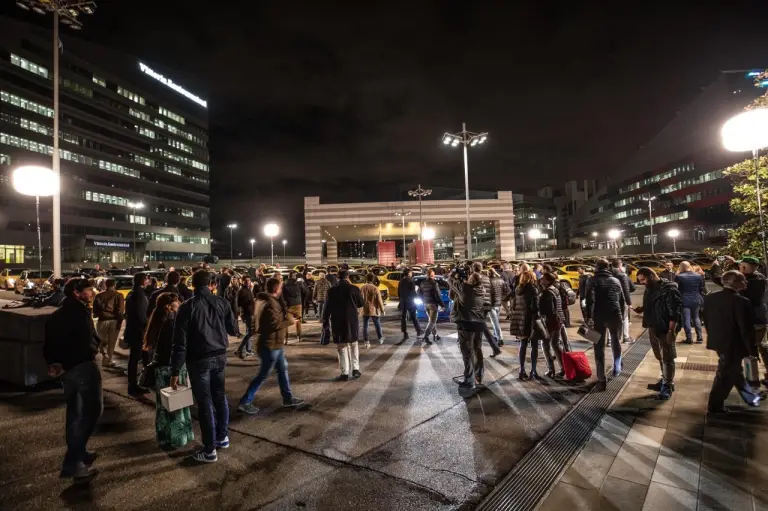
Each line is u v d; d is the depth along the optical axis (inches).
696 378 249.1
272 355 206.2
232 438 174.6
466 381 241.8
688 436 166.4
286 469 147.1
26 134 2513.5
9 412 209.8
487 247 5024.6
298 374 281.6
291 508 123.2
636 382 246.8
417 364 302.7
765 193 402.0
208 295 163.9
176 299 197.2
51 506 126.0
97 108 3016.7
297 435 176.9
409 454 157.2
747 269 226.4
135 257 3262.8
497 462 149.9
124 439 175.8
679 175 3174.2
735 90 2755.9
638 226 3651.6
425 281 382.9
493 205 2965.1
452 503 124.9
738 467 140.6
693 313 349.4
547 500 124.7
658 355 224.8
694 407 199.6
